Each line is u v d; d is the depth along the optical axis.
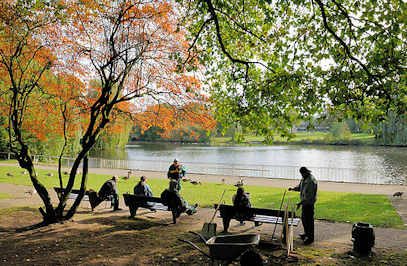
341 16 6.78
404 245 6.85
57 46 9.73
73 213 9.55
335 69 6.74
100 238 7.61
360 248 6.29
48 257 6.30
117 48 9.71
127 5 9.33
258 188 16.03
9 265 5.88
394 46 5.81
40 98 10.88
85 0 8.90
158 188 15.84
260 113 7.02
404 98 6.27
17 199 13.02
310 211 7.14
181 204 9.07
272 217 7.96
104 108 9.54
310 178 7.18
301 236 7.35
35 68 10.75
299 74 6.48
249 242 5.24
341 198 13.13
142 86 10.42
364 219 9.34
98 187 16.23
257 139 97.81
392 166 34.19
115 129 12.52
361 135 97.31
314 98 6.58
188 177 20.77
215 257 5.07
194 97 9.95
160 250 6.71
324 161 42.25
